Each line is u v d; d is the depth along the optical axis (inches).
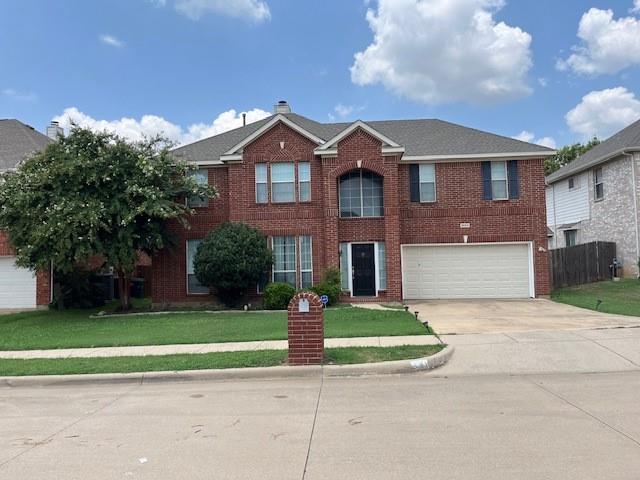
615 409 268.4
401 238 855.1
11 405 314.3
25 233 713.6
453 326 532.7
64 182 716.0
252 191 821.9
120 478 192.7
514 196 845.8
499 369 373.4
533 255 838.5
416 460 202.2
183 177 788.6
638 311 600.4
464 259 859.4
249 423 259.4
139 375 373.7
